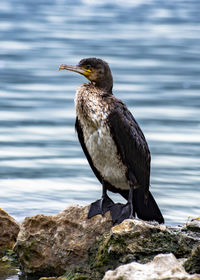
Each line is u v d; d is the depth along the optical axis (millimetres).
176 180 15523
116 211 9195
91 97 9570
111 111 9445
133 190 9828
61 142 19391
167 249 8305
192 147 18828
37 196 13953
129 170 9656
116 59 37250
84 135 9688
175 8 71750
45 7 69562
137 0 81688
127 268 7102
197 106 24812
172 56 38812
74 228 9023
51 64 34875
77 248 8836
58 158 17625
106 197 9664
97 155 9633
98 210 9211
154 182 15352
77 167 16750
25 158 17562
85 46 42344
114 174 9734
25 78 30516
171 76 31953
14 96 26266
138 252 8234
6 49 40281
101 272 8266
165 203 13562
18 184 15039
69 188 14773
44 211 12680
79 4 74375
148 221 9938
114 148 9492
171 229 9469
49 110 23906
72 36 47344
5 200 13578
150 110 24094
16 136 19953
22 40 44719
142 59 37438
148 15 64438
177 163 17094
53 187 14797
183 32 50875
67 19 59312
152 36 48531
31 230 9117
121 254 8266
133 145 9602
